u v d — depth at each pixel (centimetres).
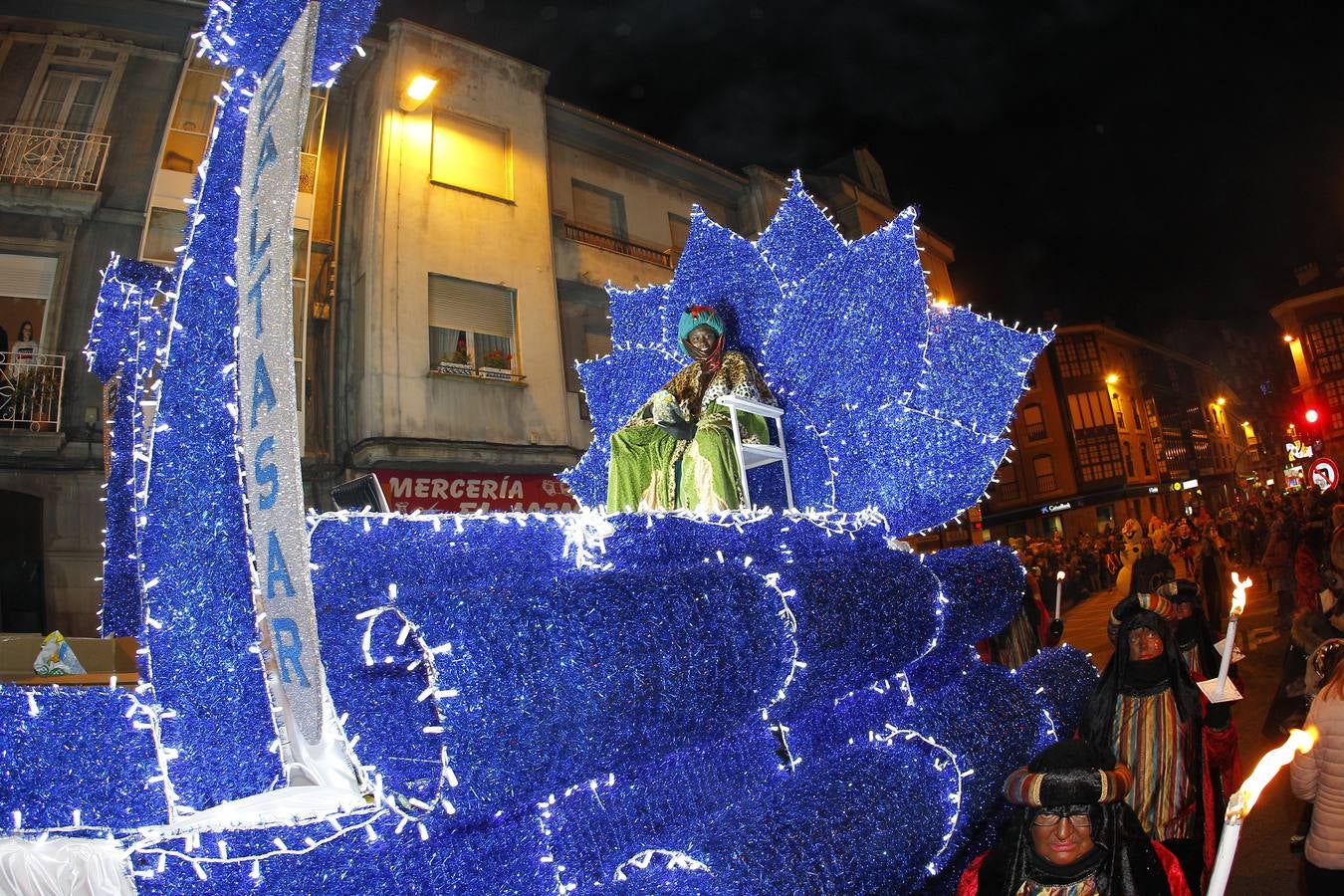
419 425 1232
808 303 379
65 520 1059
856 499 360
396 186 1282
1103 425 4312
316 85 191
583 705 160
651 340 430
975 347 342
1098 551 2658
